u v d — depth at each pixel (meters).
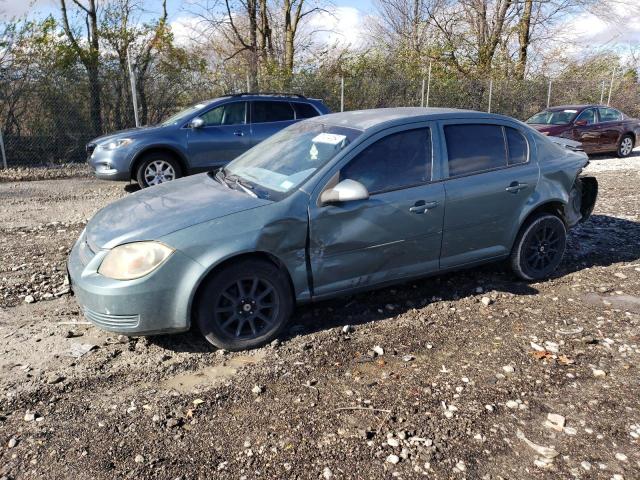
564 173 4.90
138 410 3.02
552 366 3.49
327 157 3.94
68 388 3.22
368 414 2.97
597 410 3.03
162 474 2.52
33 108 12.34
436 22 23.84
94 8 14.34
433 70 19.72
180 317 3.44
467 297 4.61
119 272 3.34
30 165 12.34
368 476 2.51
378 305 4.43
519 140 4.75
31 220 7.44
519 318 4.21
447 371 3.42
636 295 4.68
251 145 9.61
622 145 14.66
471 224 4.41
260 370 3.42
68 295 4.61
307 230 3.71
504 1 23.09
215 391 3.20
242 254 3.54
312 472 2.53
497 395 3.16
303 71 15.80
